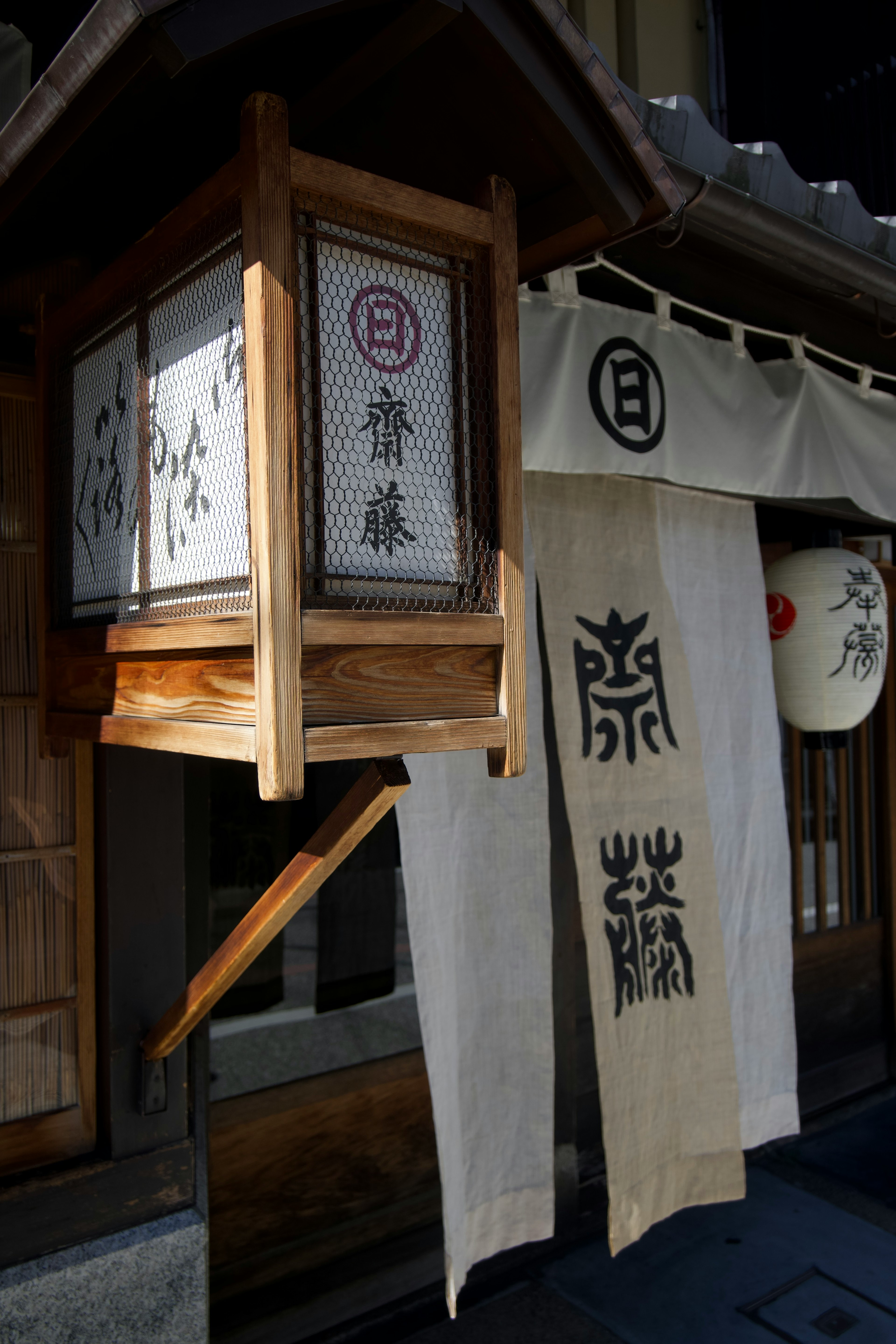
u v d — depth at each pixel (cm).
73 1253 250
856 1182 521
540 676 338
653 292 330
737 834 411
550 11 146
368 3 138
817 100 517
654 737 364
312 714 143
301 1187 377
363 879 407
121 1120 261
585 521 354
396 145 185
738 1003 407
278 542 134
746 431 363
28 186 174
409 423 162
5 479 245
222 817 367
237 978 212
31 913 254
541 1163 331
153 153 174
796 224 274
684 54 523
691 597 399
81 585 211
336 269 152
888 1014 647
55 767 256
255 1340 354
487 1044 324
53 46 296
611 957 335
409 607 160
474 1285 418
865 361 429
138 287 182
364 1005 486
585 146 163
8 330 243
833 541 439
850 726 436
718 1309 404
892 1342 384
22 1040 253
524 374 294
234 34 130
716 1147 362
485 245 171
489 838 326
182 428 164
